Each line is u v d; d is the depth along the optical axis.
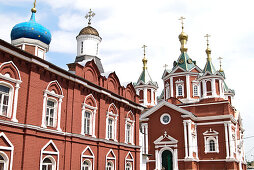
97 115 24.11
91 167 22.58
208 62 45.12
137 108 30.44
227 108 41.78
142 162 31.84
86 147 22.16
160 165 42.16
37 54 21.06
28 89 17.50
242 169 46.34
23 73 17.41
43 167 18.42
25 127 16.88
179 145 41.50
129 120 29.05
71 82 21.42
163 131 43.31
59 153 19.56
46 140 18.53
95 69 24.61
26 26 20.64
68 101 20.89
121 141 26.95
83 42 31.05
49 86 19.39
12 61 16.69
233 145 41.34
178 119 42.62
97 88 24.16
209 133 42.09
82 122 22.05
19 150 16.45
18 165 16.27
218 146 41.06
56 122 19.69
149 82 51.78
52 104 19.88
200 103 43.78
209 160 41.03
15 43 20.94
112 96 26.05
